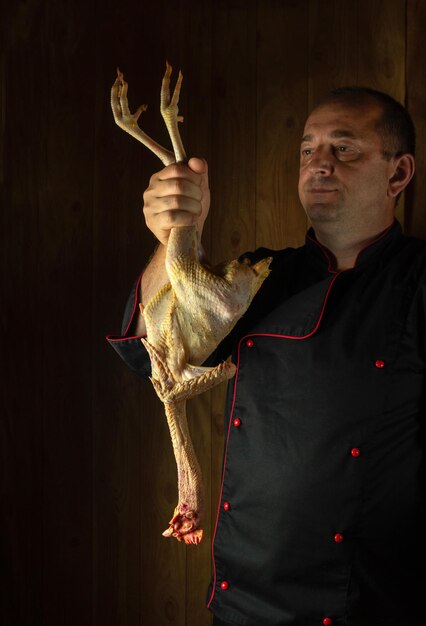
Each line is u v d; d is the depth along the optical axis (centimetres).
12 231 312
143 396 306
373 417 184
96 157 307
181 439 178
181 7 300
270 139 295
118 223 306
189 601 305
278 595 191
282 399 195
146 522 307
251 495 196
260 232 296
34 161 311
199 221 188
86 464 311
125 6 304
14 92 311
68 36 308
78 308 309
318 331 195
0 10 310
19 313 312
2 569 316
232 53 297
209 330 174
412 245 204
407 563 184
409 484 182
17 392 313
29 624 316
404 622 183
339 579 185
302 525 188
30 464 314
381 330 190
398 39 282
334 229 203
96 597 312
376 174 202
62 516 313
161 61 302
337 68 288
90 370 309
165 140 303
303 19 291
